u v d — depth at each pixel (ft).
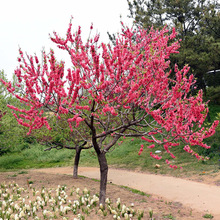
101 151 25.35
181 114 18.29
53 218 21.53
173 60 51.83
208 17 55.98
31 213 22.86
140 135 22.08
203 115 18.47
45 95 19.06
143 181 38.47
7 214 20.81
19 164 64.69
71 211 23.48
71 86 17.19
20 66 18.54
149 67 19.36
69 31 20.10
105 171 25.13
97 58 16.10
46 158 68.23
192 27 71.56
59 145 41.45
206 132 18.84
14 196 28.17
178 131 18.97
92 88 17.89
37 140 41.83
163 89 20.79
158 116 18.40
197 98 18.26
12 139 46.24
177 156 51.16
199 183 34.17
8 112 44.34
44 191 29.66
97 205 25.07
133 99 18.75
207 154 47.03
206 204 25.84
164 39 23.13
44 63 18.88
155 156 23.85
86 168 54.70
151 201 27.89
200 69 53.67
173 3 66.59
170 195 30.25
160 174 42.45
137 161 54.54
